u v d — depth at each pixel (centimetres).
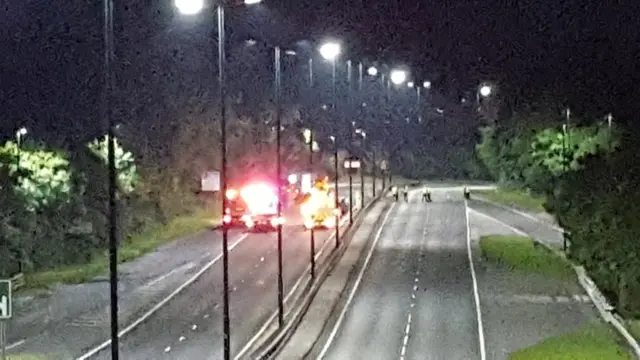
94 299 8112
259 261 9875
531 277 9219
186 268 9488
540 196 14812
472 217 13150
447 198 15338
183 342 6862
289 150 15388
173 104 13350
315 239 11038
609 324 7344
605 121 13625
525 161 15888
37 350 6550
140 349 6656
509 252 10400
